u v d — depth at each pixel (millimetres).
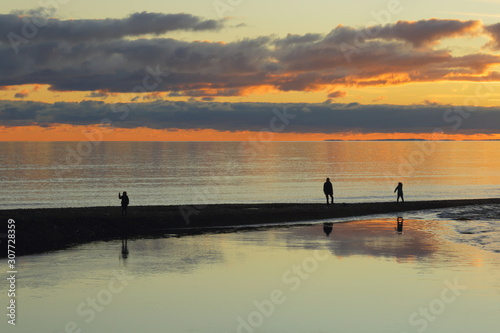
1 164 154875
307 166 150250
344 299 16484
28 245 26891
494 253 23953
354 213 40312
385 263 21781
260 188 84875
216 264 21969
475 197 68250
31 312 15328
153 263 22219
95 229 31031
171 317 14812
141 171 128000
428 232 31078
